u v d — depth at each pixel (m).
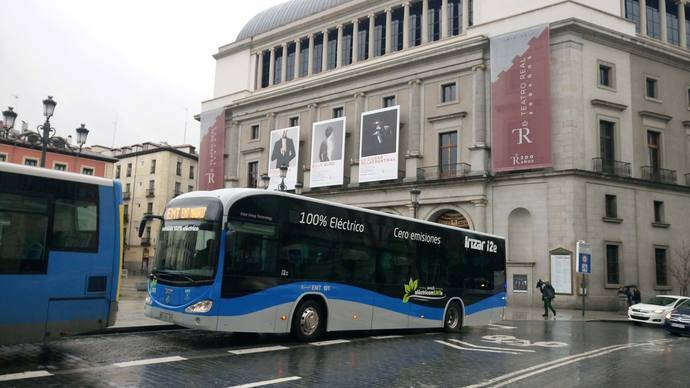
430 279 16.56
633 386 9.42
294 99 47.03
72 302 9.66
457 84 36.81
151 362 9.75
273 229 12.62
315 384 8.59
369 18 44.00
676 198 35.34
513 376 9.91
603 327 21.75
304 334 13.17
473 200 33.94
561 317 25.73
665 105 36.28
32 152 49.06
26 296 9.10
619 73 34.31
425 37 39.88
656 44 36.09
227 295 11.55
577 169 31.08
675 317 19.78
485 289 18.53
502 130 33.34
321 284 13.47
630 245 32.69
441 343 14.41
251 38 52.66
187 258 11.82
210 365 9.72
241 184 50.53
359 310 14.32
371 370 9.98
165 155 69.88
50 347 11.04
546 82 31.97
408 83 39.38
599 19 33.69
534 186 32.41
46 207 9.48
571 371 10.71
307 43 49.12
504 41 33.84
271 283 12.38
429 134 37.84
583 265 26.62
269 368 9.69
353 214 14.59
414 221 16.36
